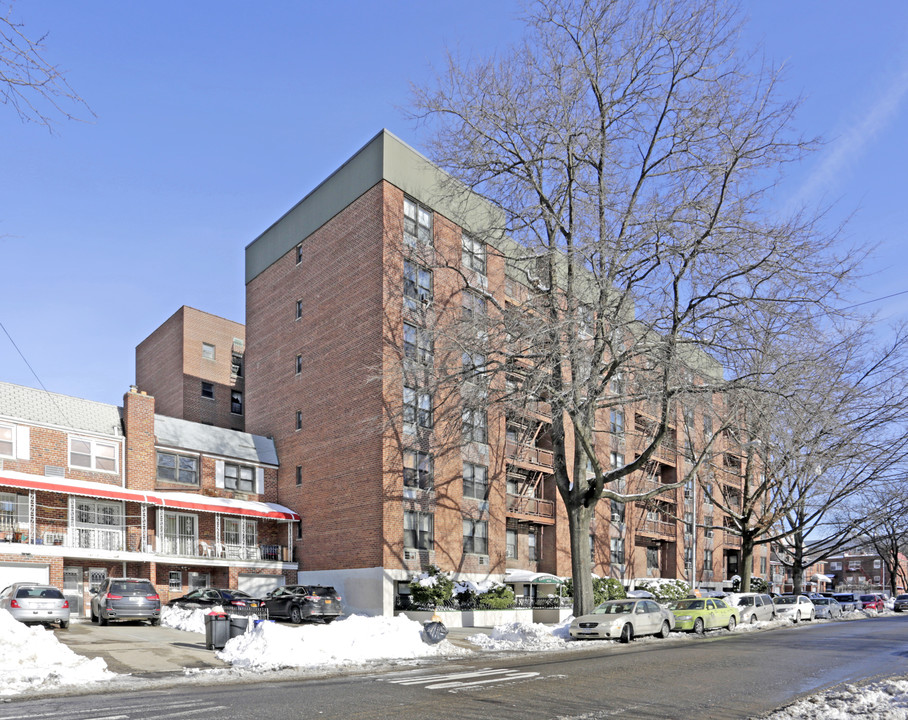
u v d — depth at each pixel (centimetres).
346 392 3600
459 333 2588
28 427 3158
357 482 3447
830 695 1212
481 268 4000
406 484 3447
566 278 2711
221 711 1088
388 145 3622
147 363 5772
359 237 3659
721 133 2308
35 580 2931
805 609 4088
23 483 2908
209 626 2005
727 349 2311
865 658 1870
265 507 3700
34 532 2967
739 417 2772
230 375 5506
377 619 2122
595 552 4734
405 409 3497
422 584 3181
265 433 4150
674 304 2317
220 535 3653
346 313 3669
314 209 4016
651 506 5241
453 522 3625
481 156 2641
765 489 4169
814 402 2847
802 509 4844
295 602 2819
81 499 3259
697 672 1570
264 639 1806
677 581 5097
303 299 4012
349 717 1044
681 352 2412
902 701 1132
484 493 3862
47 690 1323
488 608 3328
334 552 3519
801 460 3334
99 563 3231
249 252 4538
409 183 3688
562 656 1959
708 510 6475
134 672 1585
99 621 2634
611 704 1169
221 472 3766
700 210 2320
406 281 3603
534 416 3888
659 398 2381
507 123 2569
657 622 2573
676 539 5728
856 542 7656
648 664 1720
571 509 2666
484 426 3831
